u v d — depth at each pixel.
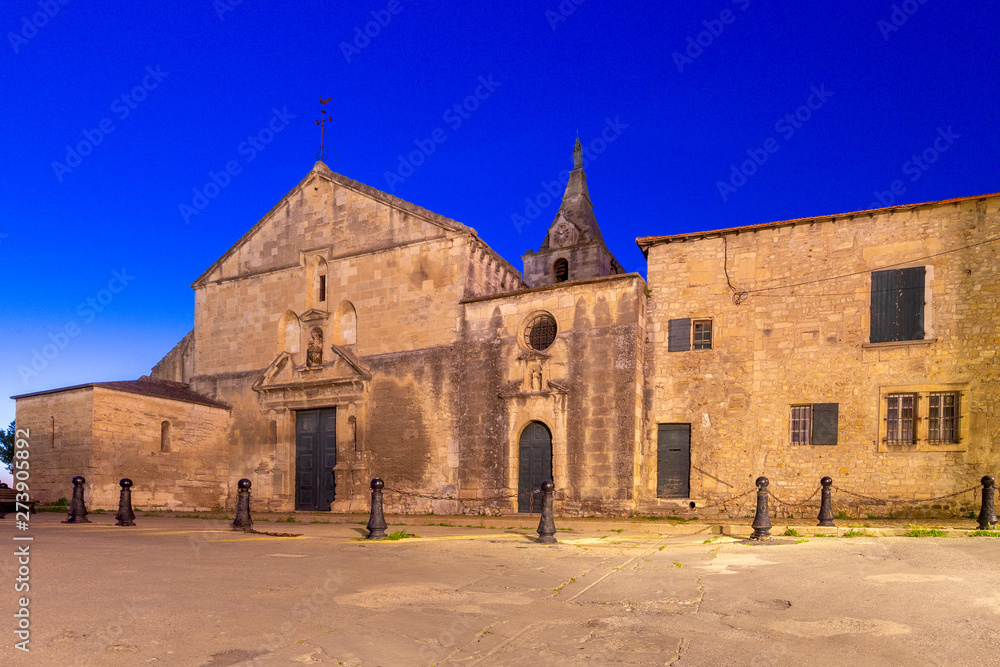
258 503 27.73
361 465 25.36
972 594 7.80
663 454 21.30
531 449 22.69
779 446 19.86
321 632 6.49
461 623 6.94
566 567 10.69
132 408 26.17
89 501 24.52
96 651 5.66
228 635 6.29
